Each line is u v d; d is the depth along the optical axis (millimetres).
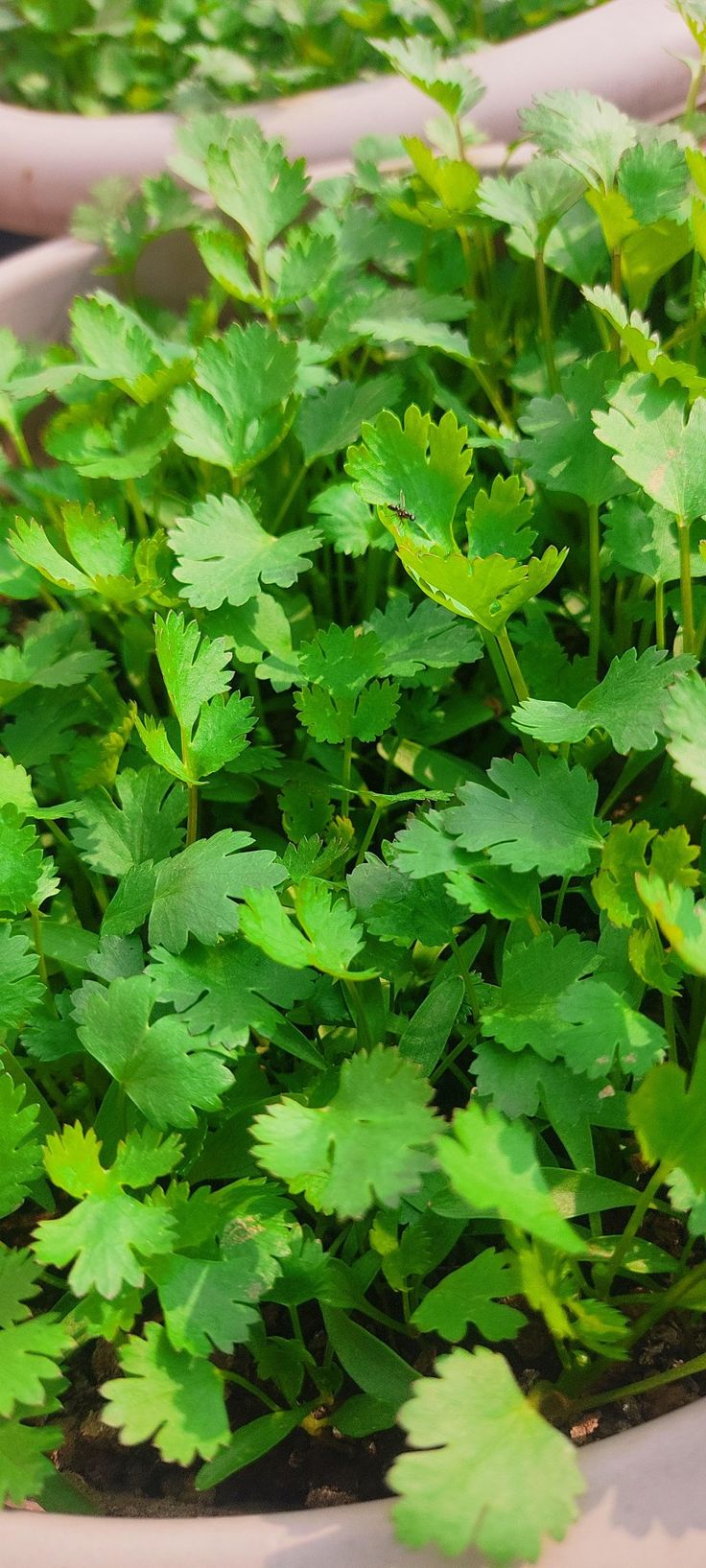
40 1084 384
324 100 540
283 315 527
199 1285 311
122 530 415
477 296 511
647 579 427
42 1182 361
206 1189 318
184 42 706
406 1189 291
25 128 560
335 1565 273
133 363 441
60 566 404
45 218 566
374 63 672
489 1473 276
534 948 336
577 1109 323
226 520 409
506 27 664
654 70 508
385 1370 324
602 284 493
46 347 511
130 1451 336
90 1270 303
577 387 409
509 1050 329
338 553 466
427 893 350
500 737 450
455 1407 285
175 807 381
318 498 427
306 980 342
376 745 446
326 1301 326
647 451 371
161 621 360
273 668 403
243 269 453
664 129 466
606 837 342
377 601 474
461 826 341
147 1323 309
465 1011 365
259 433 421
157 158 550
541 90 511
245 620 411
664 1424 284
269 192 454
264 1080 359
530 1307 346
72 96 720
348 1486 331
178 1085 326
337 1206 291
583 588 461
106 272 523
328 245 454
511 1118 329
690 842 403
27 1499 323
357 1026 358
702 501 372
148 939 366
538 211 450
